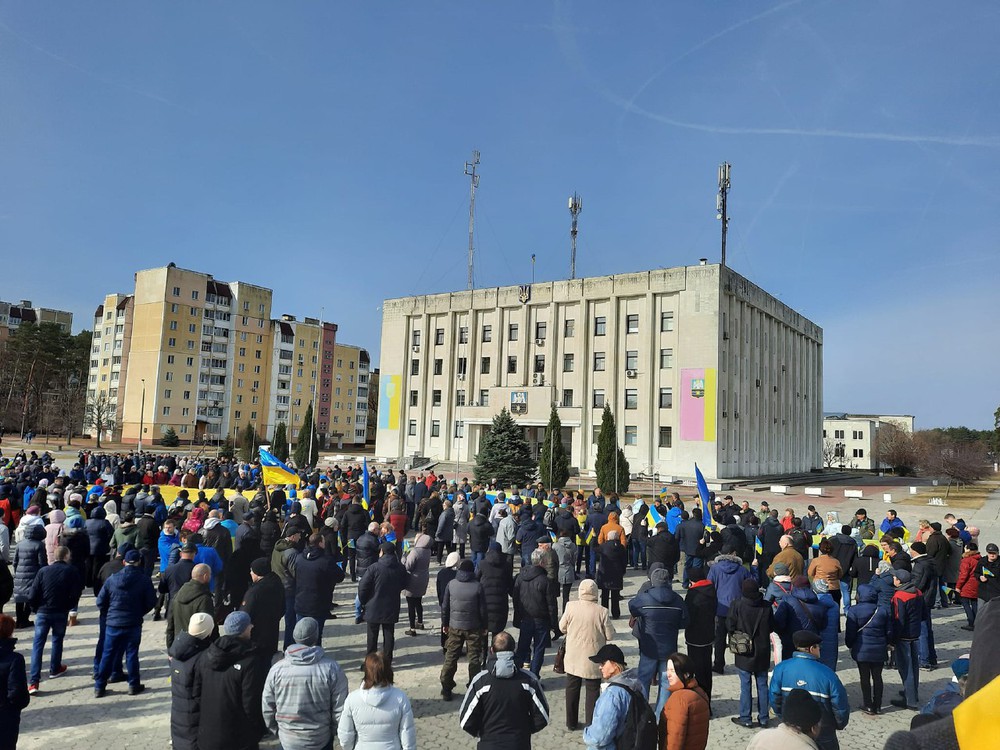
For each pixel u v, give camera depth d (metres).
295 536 10.77
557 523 15.32
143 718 7.78
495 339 59.09
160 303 89.81
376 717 5.15
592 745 5.45
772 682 6.17
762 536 14.97
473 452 58.94
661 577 8.03
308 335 107.25
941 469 55.66
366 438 118.88
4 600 7.39
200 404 93.06
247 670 5.45
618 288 53.53
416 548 11.71
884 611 8.39
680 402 49.81
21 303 117.19
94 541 12.73
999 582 11.98
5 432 90.81
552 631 11.83
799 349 69.31
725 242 54.62
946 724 1.45
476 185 63.00
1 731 5.44
